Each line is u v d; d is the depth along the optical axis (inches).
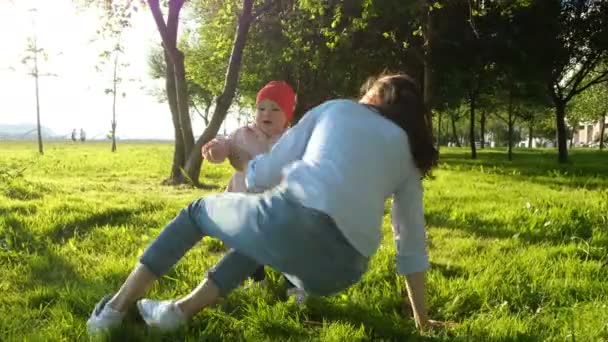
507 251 230.2
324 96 1088.2
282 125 157.2
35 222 269.4
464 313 156.9
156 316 125.3
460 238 253.8
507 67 1076.5
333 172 101.0
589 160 1238.9
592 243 239.8
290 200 101.6
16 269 186.7
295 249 102.0
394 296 164.2
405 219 122.6
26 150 1566.2
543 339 133.1
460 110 2062.0
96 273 183.0
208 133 542.6
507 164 1012.5
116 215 306.8
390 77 118.2
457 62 1056.2
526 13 1012.5
